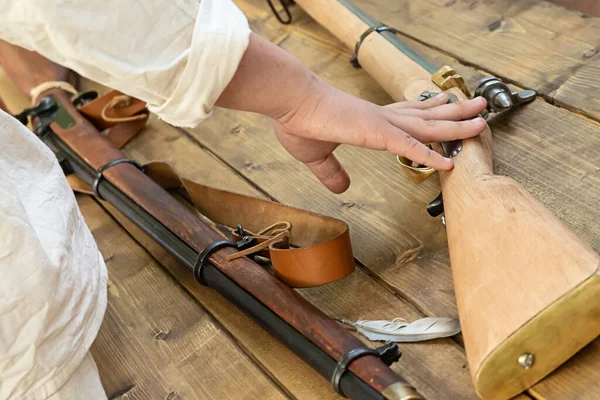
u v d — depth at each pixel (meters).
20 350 0.78
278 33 1.50
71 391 0.83
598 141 0.98
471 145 0.87
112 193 1.12
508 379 0.68
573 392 0.71
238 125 1.30
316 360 0.76
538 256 0.68
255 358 0.89
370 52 1.18
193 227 0.99
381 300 0.90
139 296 1.04
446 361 0.80
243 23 0.74
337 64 1.35
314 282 0.89
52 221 0.85
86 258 0.90
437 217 0.97
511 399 0.73
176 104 0.77
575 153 0.97
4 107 1.55
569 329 0.66
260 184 1.15
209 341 0.93
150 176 1.20
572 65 1.12
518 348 0.66
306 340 0.78
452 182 0.85
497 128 1.06
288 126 0.87
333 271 0.88
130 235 1.16
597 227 0.86
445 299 0.86
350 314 0.90
